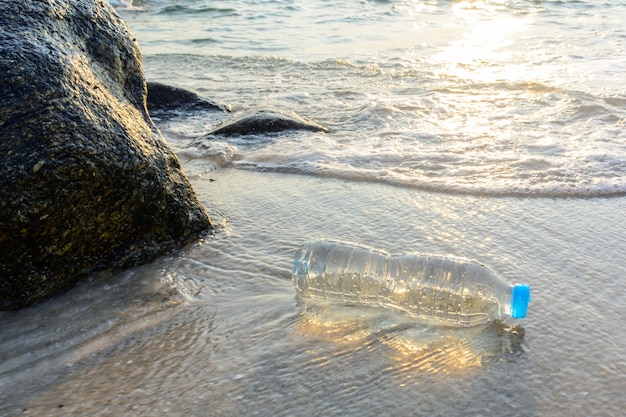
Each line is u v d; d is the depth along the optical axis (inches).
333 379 30.9
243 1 155.8
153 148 40.5
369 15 137.6
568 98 68.4
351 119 65.4
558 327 33.5
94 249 38.4
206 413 29.5
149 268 39.2
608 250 39.7
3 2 39.5
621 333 33.1
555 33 112.3
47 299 36.8
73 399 30.3
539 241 40.7
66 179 36.8
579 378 30.7
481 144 55.6
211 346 33.0
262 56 101.7
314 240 38.4
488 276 33.9
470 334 33.2
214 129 64.7
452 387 30.3
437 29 122.1
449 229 42.2
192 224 41.9
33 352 33.0
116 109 39.9
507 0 147.9
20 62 37.3
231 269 38.9
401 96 74.0
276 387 30.6
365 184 49.1
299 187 49.1
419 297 34.4
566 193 46.6
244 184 50.3
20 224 35.9
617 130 58.2
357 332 33.5
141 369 31.8
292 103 73.7
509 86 75.2
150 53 106.6
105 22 42.9
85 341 33.6
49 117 36.7
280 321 34.4
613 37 106.6
